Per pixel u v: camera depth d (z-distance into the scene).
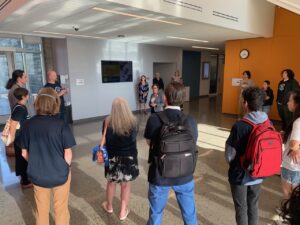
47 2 3.28
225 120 7.41
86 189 3.17
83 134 5.89
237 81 7.83
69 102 7.07
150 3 3.66
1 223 2.50
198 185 3.27
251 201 1.93
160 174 1.76
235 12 5.36
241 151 1.84
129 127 2.35
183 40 7.66
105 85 7.77
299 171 2.09
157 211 1.88
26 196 3.03
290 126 2.13
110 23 4.76
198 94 13.34
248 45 7.41
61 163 1.91
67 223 2.10
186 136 1.74
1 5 4.10
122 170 2.39
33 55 7.30
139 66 8.75
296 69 6.62
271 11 6.58
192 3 4.30
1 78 6.84
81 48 7.02
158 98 5.56
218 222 2.48
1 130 6.37
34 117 1.91
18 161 3.11
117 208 2.73
